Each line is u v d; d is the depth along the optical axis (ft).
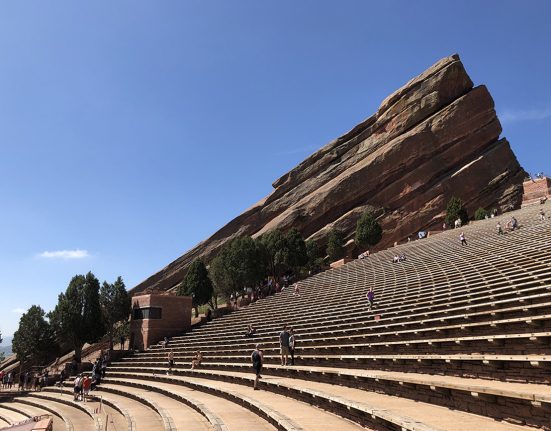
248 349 82.69
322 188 247.91
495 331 42.39
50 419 59.00
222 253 180.96
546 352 33.78
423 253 121.80
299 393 47.03
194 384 71.56
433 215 224.12
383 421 29.07
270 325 97.40
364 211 227.40
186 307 139.44
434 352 46.83
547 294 42.29
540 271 55.72
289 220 235.81
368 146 263.29
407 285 86.17
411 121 255.50
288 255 180.14
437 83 257.14
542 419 23.85
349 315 78.48
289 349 65.62
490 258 81.76
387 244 222.07
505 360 33.47
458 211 187.01
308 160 277.44
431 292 70.54
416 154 239.71
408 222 224.94
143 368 103.50
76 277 150.61
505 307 47.01
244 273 169.37
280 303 120.78
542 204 158.51
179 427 43.55
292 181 272.92
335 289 112.98
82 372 123.65
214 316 147.43
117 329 164.14
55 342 152.05
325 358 60.59
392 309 69.72
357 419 33.76
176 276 253.24
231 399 55.31
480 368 36.45
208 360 91.86
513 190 227.81
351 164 260.42
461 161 241.35
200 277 171.12
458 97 258.98
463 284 69.51
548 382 30.22
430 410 31.14
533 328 38.24
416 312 62.13
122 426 57.16
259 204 269.64
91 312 146.61
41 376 125.29
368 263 137.69
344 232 222.28
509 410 26.27
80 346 146.41
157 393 75.56
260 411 43.32
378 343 54.75
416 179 233.76
